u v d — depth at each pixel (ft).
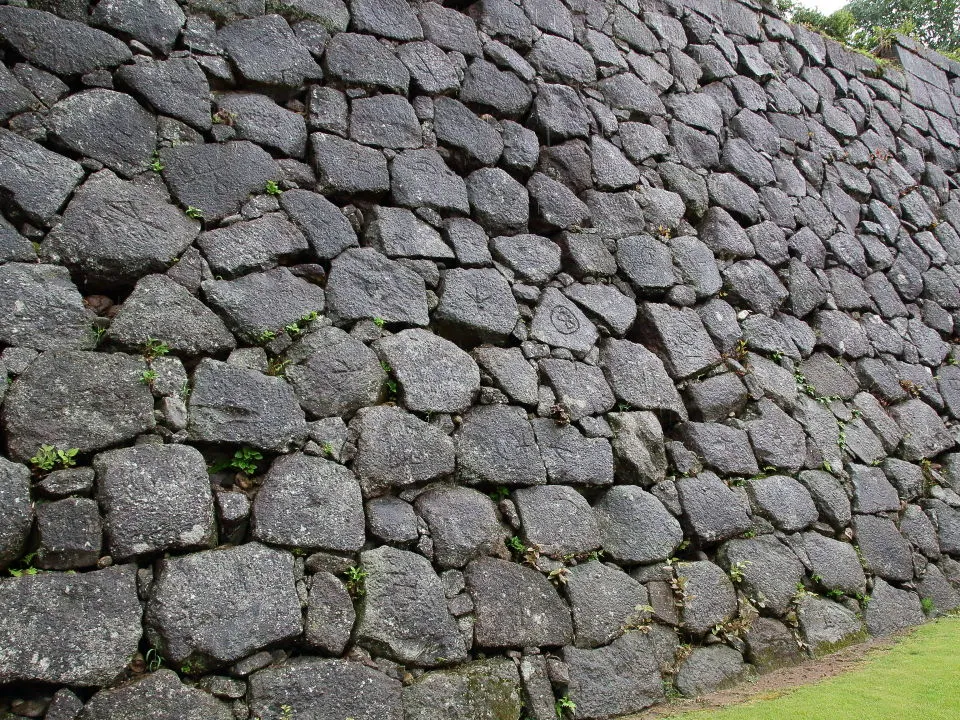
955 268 22.94
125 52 11.43
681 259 16.44
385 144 13.43
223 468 10.09
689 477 14.02
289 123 12.63
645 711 11.44
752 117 19.99
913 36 31.12
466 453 11.81
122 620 8.58
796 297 18.10
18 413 8.84
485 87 15.26
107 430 9.28
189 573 9.07
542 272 14.25
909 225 22.52
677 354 15.15
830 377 17.67
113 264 10.21
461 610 10.72
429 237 13.12
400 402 11.55
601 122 16.81
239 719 8.84
